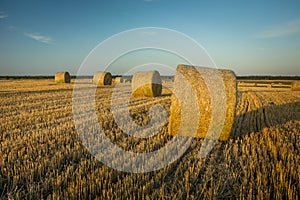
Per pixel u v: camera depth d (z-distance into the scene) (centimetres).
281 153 461
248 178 366
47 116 818
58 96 1470
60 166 403
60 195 298
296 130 652
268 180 359
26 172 362
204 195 312
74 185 332
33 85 2588
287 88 3203
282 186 332
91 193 316
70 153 443
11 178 360
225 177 371
